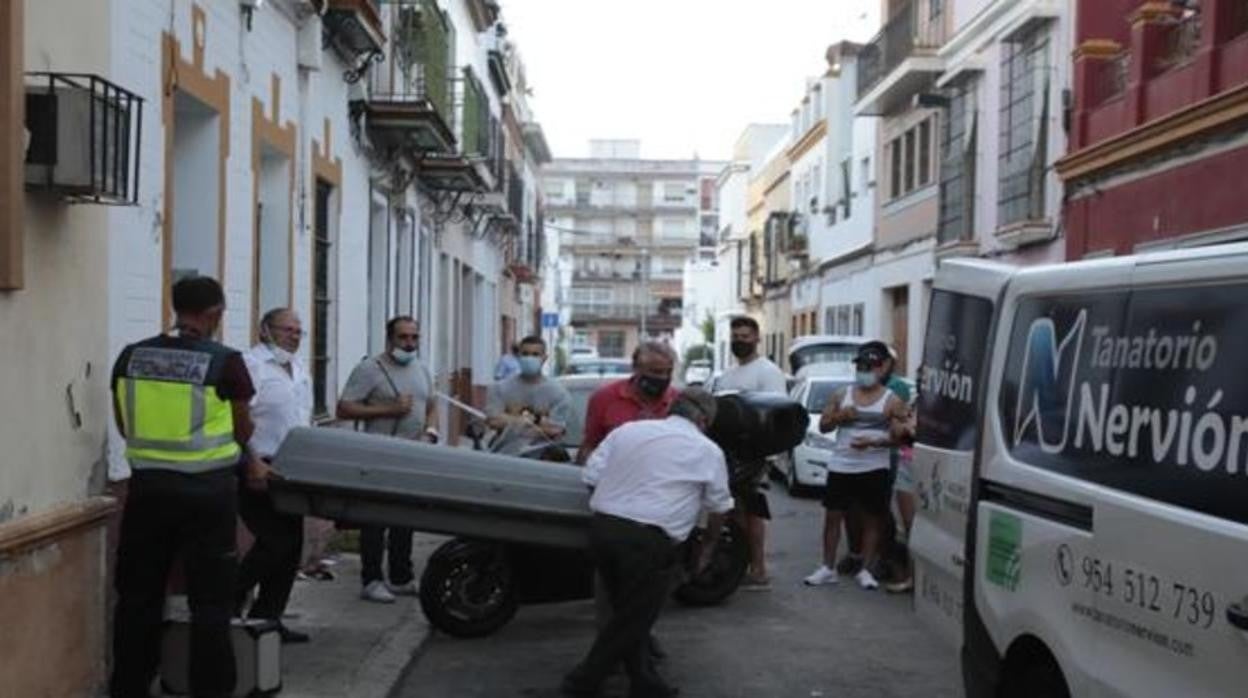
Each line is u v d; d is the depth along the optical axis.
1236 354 3.72
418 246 17.97
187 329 5.99
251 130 9.34
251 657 6.40
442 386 21.33
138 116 6.11
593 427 7.98
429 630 8.29
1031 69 18.86
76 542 5.95
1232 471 3.64
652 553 6.47
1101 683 4.16
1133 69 15.42
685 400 6.77
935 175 24.44
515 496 7.13
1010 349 5.18
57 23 5.70
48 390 5.67
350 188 13.12
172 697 6.30
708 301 75.94
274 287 10.40
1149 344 4.16
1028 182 18.70
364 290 13.95
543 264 56.97
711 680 7.35
